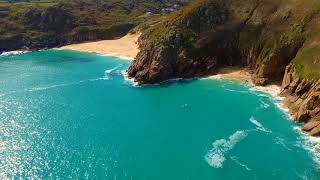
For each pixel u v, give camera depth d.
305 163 77.12
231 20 147.12
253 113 102.81
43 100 121.56
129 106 113.12
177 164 79.50
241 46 141.38
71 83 141.50
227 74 136.62
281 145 84.75
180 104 113.00
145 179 74.56
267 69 126.25
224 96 117.00
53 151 85.88
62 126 99.44
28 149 87.00
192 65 138.50
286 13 136.50
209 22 147.25
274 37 132.88
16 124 101.38
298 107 101.19
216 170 76.75
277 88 120.81
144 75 135.62
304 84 104.88
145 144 88.38
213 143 87.56
